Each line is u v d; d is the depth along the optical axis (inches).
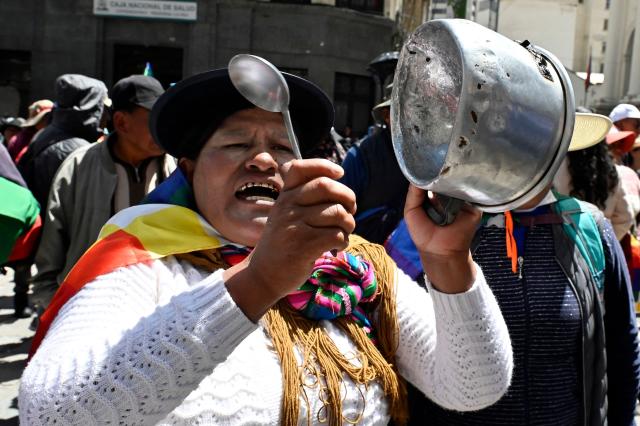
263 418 52.1
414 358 62.7
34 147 150.8
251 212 57.6
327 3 634.8
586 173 128.6
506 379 57.0
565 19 1073.5
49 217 122.8
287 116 44.6
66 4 627.2
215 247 58.3
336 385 55.6
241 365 52.2
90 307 49.9
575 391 77.2
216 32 631.8
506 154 37.5
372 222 116.0
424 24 40.3
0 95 642.2
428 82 39.8
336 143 189.8
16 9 627.8
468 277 53.2
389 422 65.2
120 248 55.0
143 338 41.2
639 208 174.9
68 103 152.3
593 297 78.0
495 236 78.4
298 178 40.7
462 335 54.5
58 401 40.7
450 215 48.0
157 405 40.6
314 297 58.3
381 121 149.4
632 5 937.5
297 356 56.0
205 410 49.1
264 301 41.2
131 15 626.8
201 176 60.1
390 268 65.5
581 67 1514.5
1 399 159.3
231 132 58.4
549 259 77.5
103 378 40.5
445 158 37.4
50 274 123.6
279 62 637.3
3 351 196.7
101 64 635.5
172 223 58.6
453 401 59.2
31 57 631.8
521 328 75.8
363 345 60.0
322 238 39.5
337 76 649.0
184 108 59.7
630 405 83.9
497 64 36.8
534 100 37.4
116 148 125.0
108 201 122.0
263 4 628.4
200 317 40.8
